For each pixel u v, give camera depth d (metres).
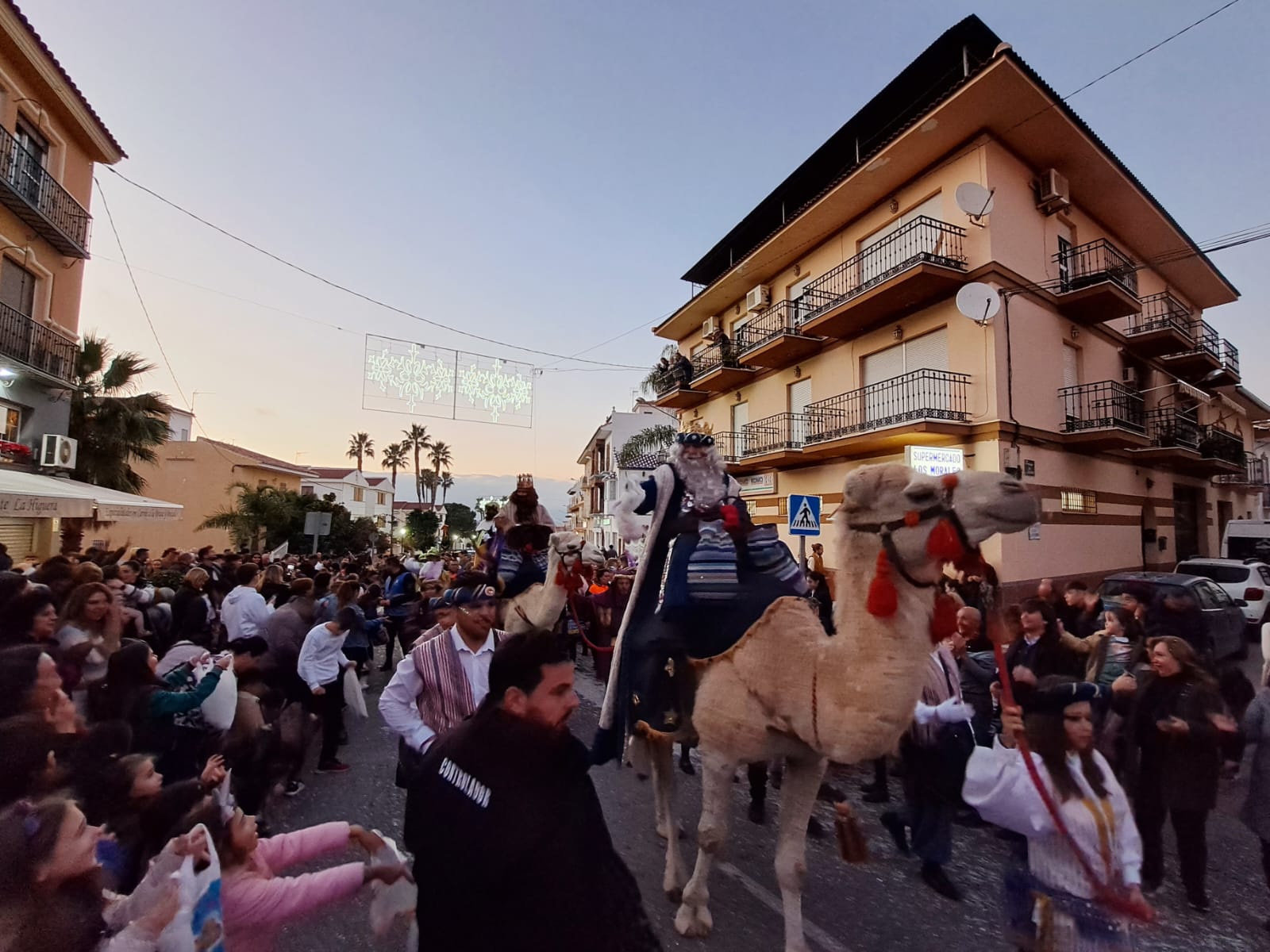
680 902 3.70
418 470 77.75
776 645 2.85
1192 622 7.07
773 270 20.72
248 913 2.31
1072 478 15.31
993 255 13.91
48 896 1.77
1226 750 4.11
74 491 11.30
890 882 4.11
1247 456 24.83
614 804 5.29
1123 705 4.56
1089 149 14.84
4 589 4.37
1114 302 15.20
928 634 2.60
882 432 14.64
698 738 3.15
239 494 34.91
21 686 2.62
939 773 4.09
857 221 17.41
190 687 4.06
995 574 2.63
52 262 15.68
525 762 1.82
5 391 14.11
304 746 5.62
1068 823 2.69
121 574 7.71
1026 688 4.28
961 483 2.51
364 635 7.96
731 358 21.53
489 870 1.72
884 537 2.59
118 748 2.78
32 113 14.58
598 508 42.38
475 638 3.40
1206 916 3.92
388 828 4.89
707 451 3.51
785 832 3.01
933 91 16.58
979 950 3.38
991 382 13.74
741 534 3.29
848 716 2.54
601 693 9.34
